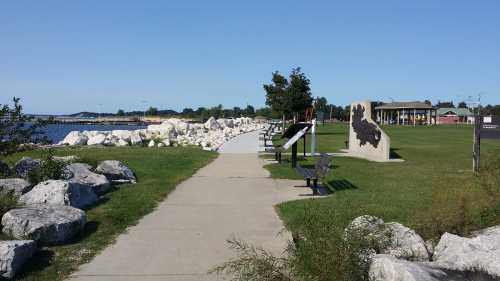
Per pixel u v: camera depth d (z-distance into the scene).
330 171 14.48
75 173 10.52
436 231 6.50
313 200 9.64
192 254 6.36
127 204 9.27
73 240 6.92
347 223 6.09
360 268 4.68
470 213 6.88
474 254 5.15
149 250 6.54
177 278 5.48
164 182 12.17
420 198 9.50
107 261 6.07
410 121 98.25
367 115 20.09
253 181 12.68
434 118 103.19
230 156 19.64
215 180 12.83
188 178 13.14
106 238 7.09
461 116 124.56
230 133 36.69
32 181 9.77
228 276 5.53
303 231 5.29
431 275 4.58
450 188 8.12
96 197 9.62
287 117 45.44
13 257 5.46
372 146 19.42
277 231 7.49
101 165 12.25
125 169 12.42
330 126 67.25
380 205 8.80
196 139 29.48
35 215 6.84
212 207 9.35
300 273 4.62
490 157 13.38
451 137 37.72
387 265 4.66
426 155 20.94
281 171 14.55
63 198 8.14
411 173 13.86
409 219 7.36
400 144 28.86
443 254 5.43
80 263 5.98
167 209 9.16
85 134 27.55
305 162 17.39
